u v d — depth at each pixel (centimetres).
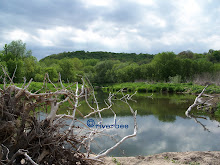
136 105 1560
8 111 270
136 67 5025
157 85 3344
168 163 438
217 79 3153
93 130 382
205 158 466
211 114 1203
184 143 662
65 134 323
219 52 7038
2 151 260
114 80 5556
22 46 3709
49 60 7800
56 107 321
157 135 753
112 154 559
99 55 12962
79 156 328
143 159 466
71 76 4209
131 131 789
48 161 287
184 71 4416
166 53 4734
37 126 292
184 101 1806
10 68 2606
